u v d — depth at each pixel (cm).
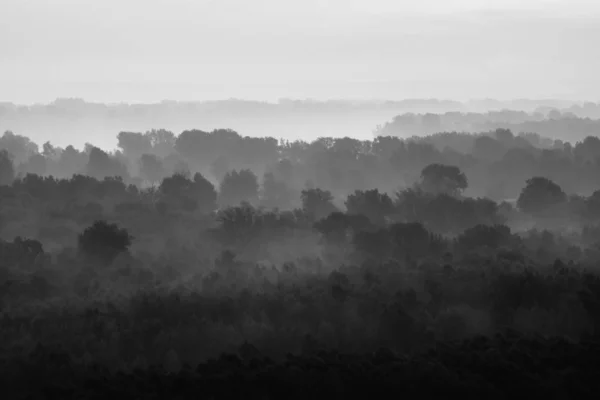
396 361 8231
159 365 8419
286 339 9094
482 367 8075
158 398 7531
